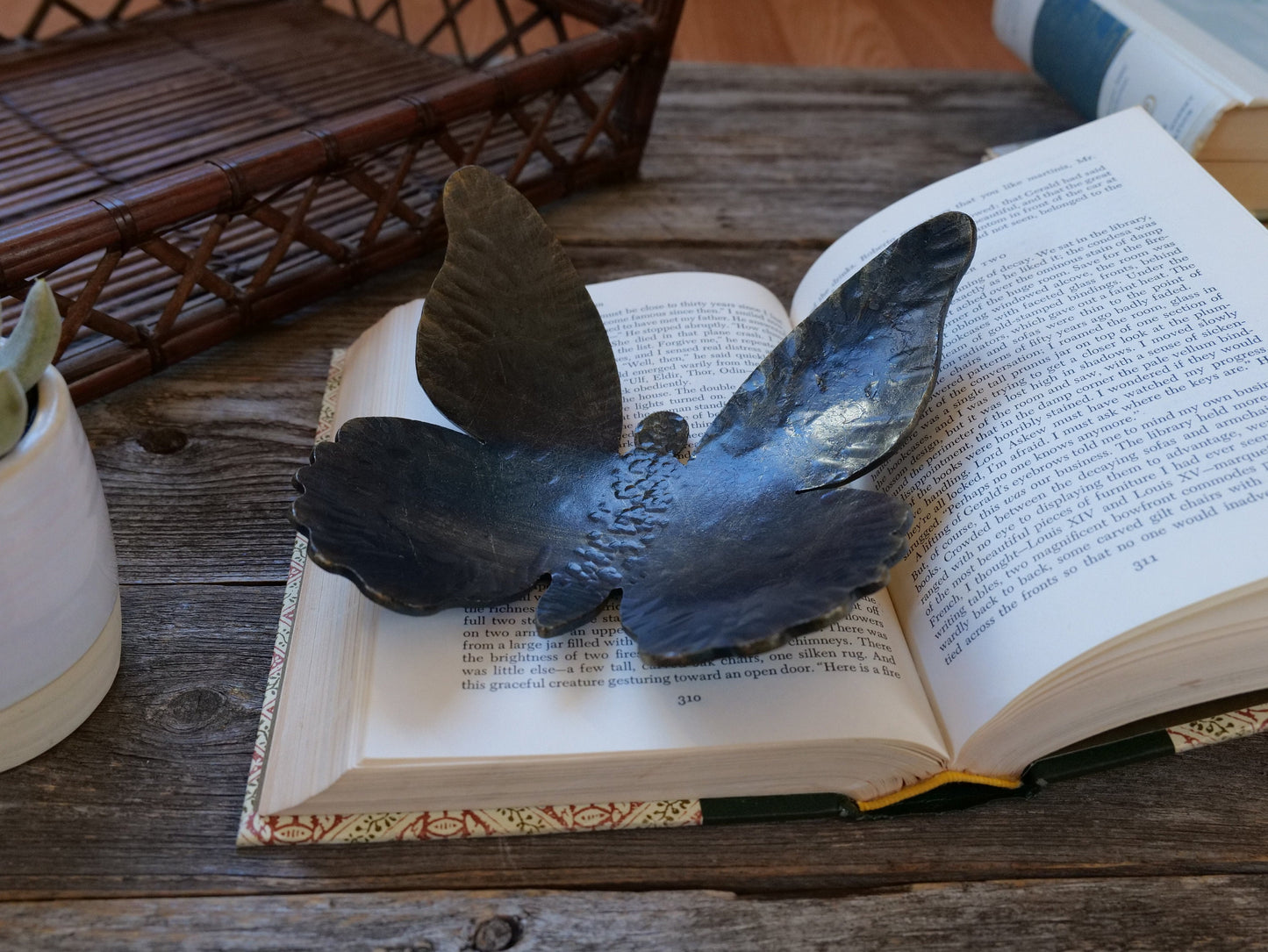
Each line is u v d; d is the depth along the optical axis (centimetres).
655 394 56
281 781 40
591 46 74
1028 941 39
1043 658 39
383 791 39
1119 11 78
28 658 37
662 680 41
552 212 83
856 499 42
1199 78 69
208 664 47
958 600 43
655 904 39
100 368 59
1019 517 44
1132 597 39
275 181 59
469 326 50
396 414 53
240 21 100
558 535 44
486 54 94
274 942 37
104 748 43
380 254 70
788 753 40
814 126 97
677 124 96
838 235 82
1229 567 38
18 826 40
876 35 118
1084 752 44
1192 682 41
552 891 39
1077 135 59
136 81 88
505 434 48
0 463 33
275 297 66
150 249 56
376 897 39
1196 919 40
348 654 43
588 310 53
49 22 114
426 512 43
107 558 41
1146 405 45
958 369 52
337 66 93
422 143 68
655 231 81
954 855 41
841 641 43
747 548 42
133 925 38
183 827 41
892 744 40
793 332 50
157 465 58
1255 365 45
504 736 39
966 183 60
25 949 37
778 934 39
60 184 74
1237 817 43
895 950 38
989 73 109
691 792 41
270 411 62
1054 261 54
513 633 43
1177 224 52
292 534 54
